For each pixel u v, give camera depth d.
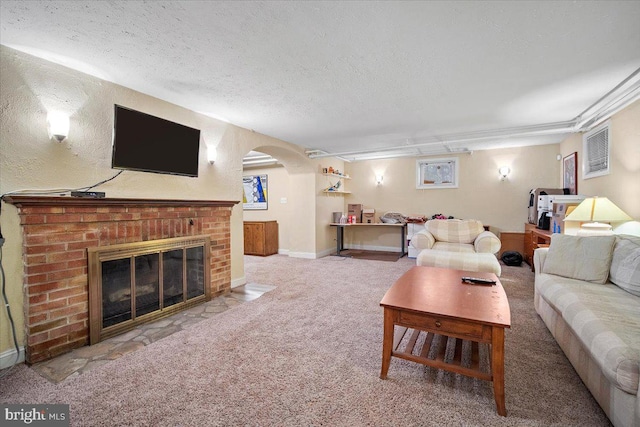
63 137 2.15
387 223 6.10
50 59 2.10
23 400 1.59
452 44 1.95
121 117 2.39
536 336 2.32
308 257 5.84
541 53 2.06
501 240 5.31
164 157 2.76
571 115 3.46
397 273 4.45
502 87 2.65
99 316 2.29
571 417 1.45
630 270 2.07
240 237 3.86
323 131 4.18
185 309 2.96
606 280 2.29
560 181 5.04
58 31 1.77
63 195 2.19
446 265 3.48
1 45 1.90
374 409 1.51
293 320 2.67
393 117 3.54
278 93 2.77
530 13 1.63
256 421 1.43
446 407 1.53
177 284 2.95
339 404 1.55
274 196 6.67
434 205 6.13
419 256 3.69
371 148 5.40
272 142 4.52
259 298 3.30
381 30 1.79
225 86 2.61
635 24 1.72
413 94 2.82
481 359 1.99
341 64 2.22
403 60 2.17
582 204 2.88
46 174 2.10
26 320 1.96
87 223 2.24
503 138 4.55
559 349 2.12
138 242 2.57
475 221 4.66
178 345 2.21
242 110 3.24
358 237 6.88
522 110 3.29
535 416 1.46
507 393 1.64
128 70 2.29
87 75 2.33
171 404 1.56
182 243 2.96
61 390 1.68
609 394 1.37
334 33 1.82
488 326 1.52
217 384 1.73
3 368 1.90
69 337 2.13
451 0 1.52
